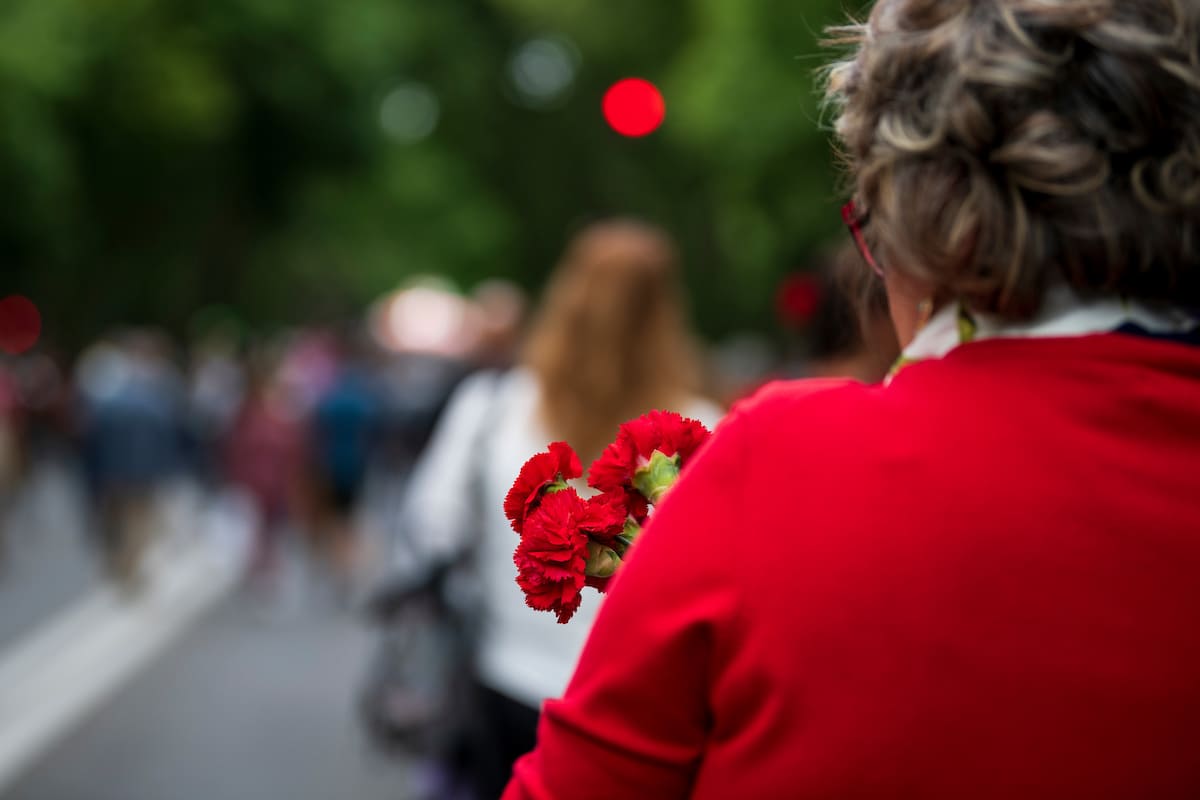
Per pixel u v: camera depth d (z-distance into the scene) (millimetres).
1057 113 1298
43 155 25359
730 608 1329
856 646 1284
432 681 3320
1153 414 1304
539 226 43281
